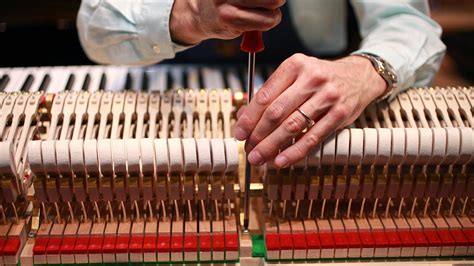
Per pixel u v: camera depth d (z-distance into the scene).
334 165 0.84
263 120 0.78
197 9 0.89
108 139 0.81
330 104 0.79
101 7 1.04
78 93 0.94
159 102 0.94
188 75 1.28
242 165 0.92
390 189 0.86
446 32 1.53
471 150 0.83
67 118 0.89
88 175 0.81
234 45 1.57
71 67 1.26
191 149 0.79
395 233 0.85
